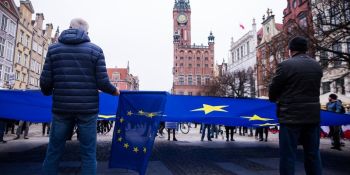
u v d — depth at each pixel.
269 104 7.55
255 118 7.93
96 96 3.28
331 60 12.73
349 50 15.25
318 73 3.32
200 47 88.88
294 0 30.56
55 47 3.26
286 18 32.19
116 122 4.39
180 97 7.09
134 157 4.13
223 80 46.28
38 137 12.94
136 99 4.30
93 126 3.21
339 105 9.91
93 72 3.26
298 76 3.22
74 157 7.02
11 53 34.44
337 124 8.87
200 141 12.44
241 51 52.22
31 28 40.50
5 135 13.62
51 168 3.15
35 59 43.03
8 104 6.59
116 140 4.33
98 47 3.35
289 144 3.20
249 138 14.92
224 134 18.77
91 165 3.15
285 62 3.32
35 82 43.38
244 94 45.50
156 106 4.14
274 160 6.91
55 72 3.20
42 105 6.64
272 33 39.34
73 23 3.45
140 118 4.22
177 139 13.51
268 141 12.71
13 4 34.16
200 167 5.89
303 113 3.18
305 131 3.32
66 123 3.19
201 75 87.69
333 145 10.22
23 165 5.73
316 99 3.30
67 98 3.12
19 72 37.00
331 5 12.95
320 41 12.45
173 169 5.64
